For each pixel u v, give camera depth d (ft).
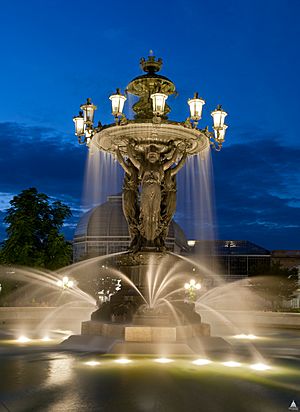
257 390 24.56
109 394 23.12
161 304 42.57
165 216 45.01
